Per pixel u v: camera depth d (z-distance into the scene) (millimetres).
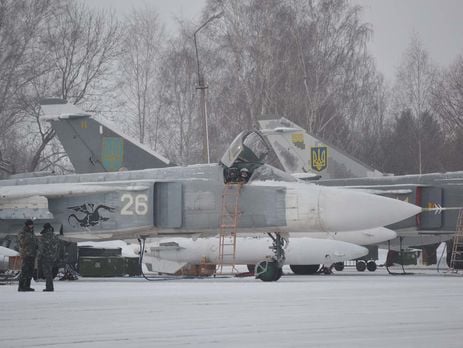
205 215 88562
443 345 36031
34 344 37344
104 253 108625
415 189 110375
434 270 125625
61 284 82438
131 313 49188
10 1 184625
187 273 105750
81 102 198375
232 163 87438
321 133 195375
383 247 124500
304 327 42062
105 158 101250
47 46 192000
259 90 192375
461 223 107438
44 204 92500
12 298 61312
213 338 38594
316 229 85375
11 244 97750
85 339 38750
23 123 195875
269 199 86312
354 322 43938
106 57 197875
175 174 91312
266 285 76000
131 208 90625
